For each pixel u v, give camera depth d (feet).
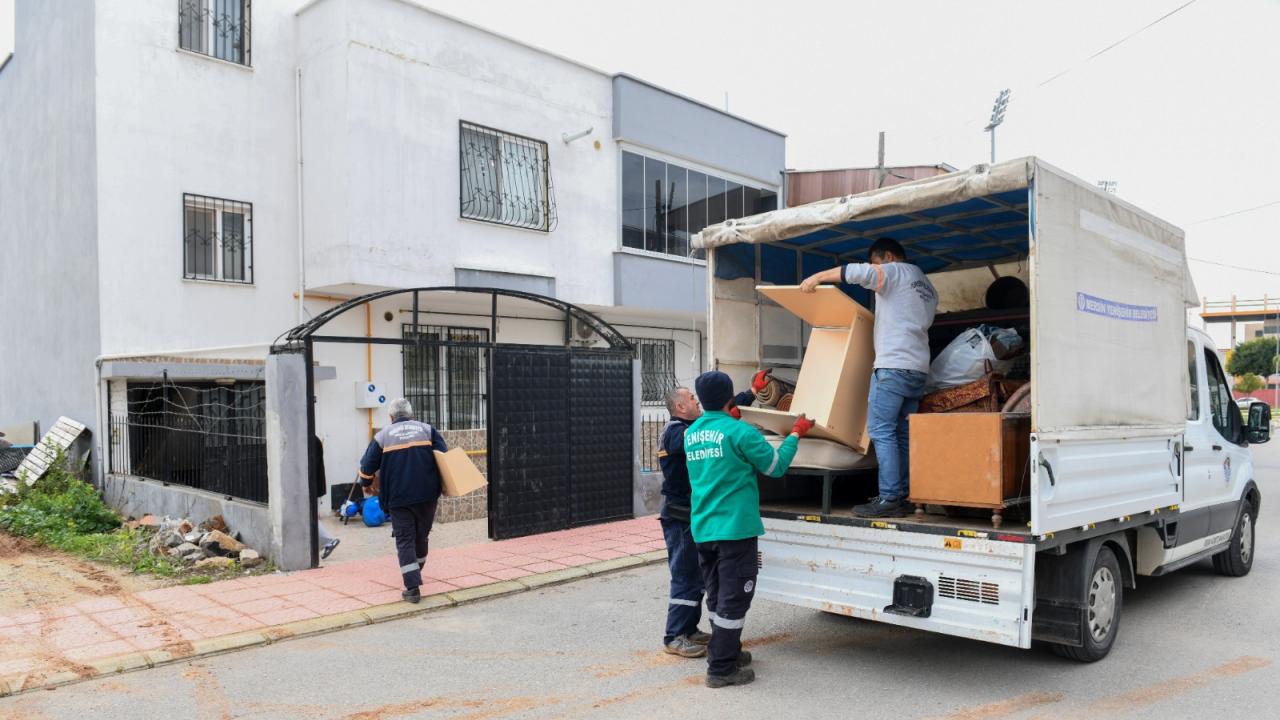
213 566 25.72
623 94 46.09
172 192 35.45
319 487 32.55
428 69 37.91
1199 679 16.25
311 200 37.32
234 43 37.40
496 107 40.63
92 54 33.94
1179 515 20.36
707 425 16.17
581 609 22.27
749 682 16.35
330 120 36.04
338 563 27.02
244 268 37.29
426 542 23.85
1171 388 19.90
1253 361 167.12
